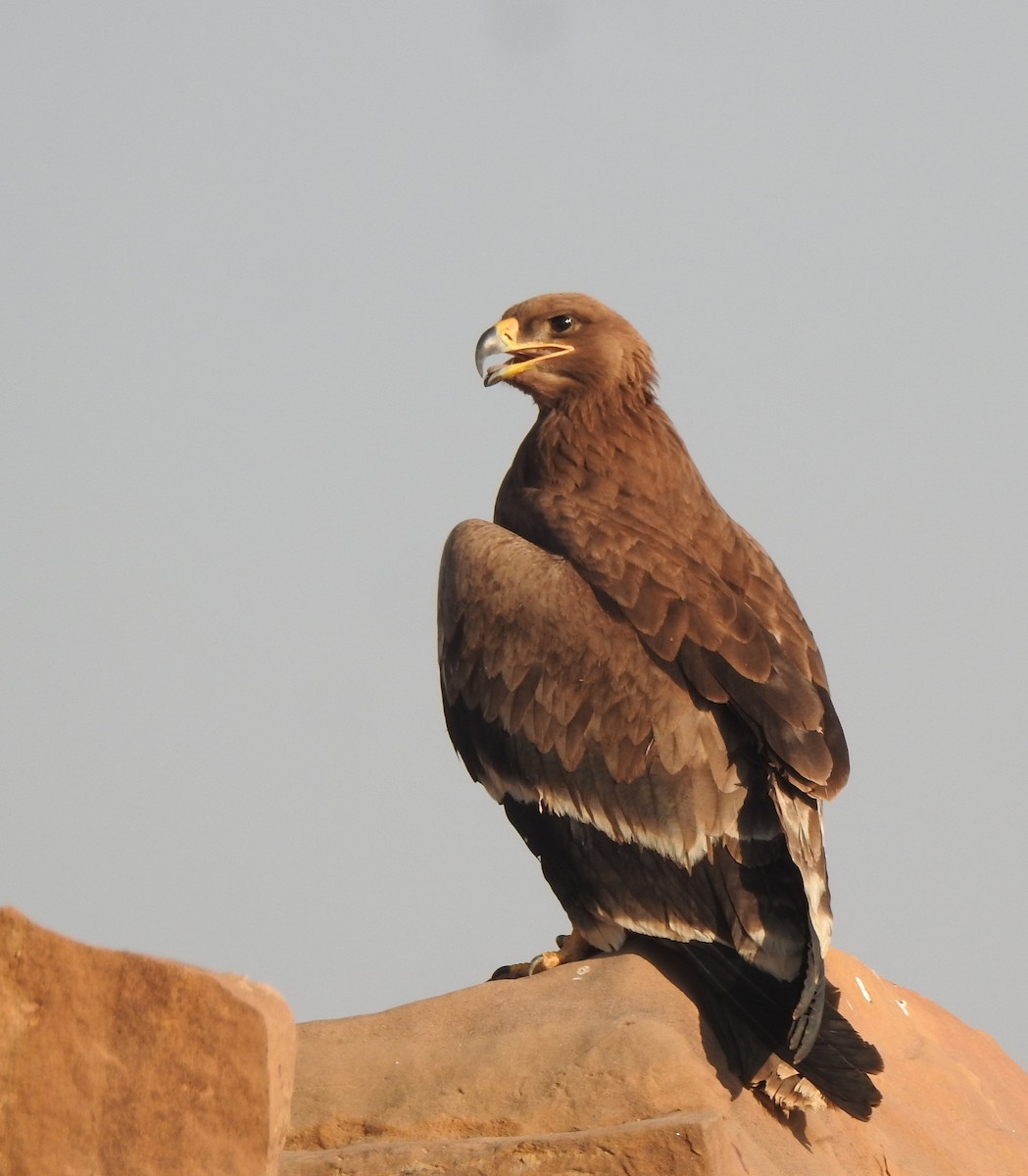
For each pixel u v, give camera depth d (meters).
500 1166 9.62
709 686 12.31
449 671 13.54
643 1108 10.36
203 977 8.52
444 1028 11.12
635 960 11.74
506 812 13.20
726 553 13.73
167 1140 8.40
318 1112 10.65
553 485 14.44
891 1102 12.30
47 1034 8.43
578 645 12.89
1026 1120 13.30
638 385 14.78
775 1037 11.15
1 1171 8.31
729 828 11.92
